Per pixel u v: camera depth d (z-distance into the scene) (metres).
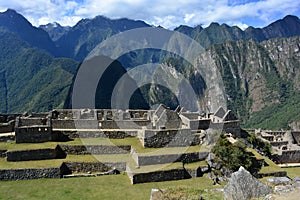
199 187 23.58
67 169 26.02
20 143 27.83
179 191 18.59
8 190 22.66
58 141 28.78
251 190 15.89
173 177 25.38
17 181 24.20
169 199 17.42
